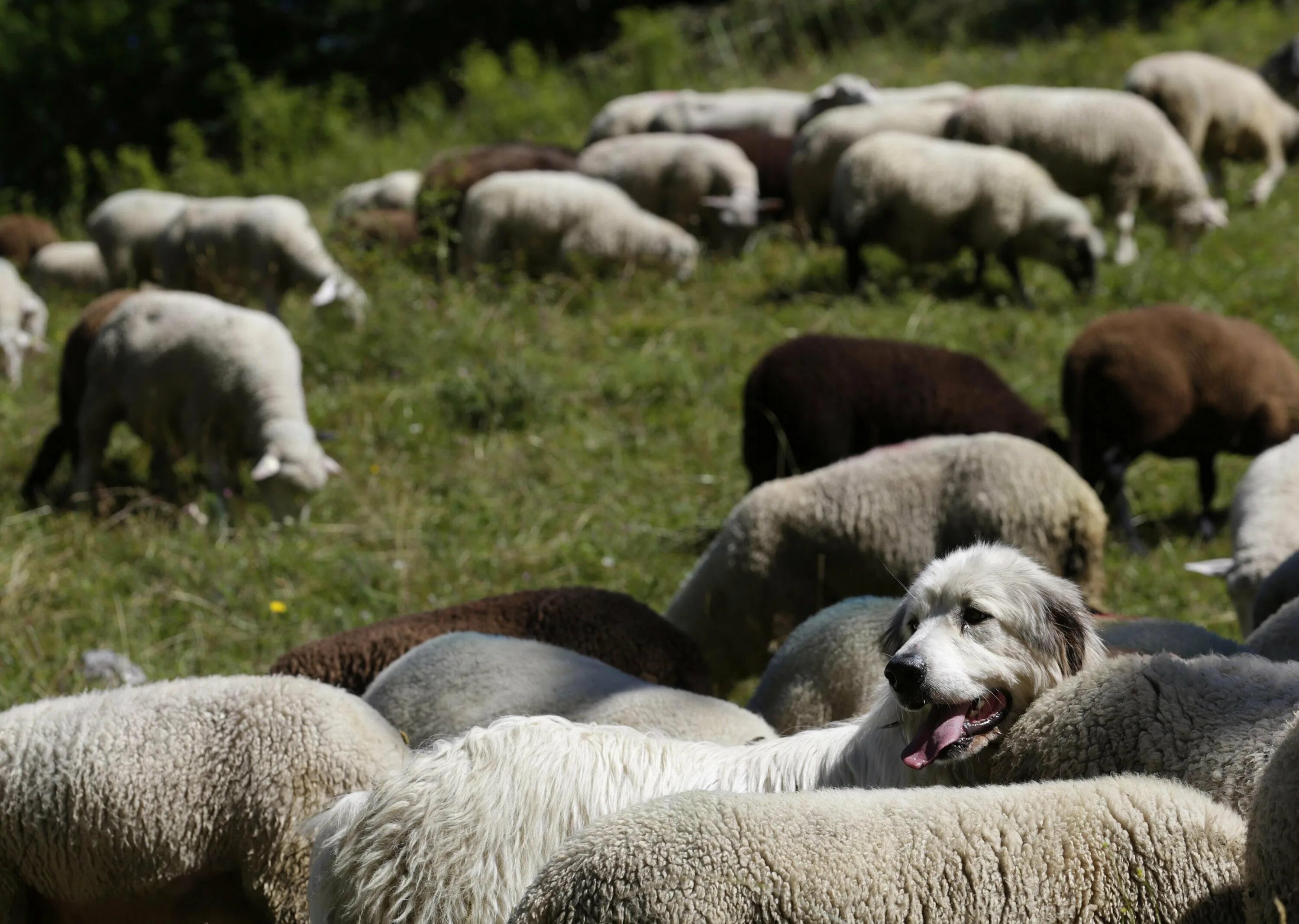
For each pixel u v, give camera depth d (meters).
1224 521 12.56
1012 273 17.48
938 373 11.48
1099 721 4.82
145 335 13.78
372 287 18.84
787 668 7.39
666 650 8.12
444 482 13.66
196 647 10.27
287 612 10.89
